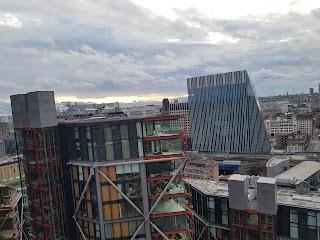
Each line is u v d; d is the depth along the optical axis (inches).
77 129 2586.1
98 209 2459.4
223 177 6378.0
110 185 2455.7
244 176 2837.1
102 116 3560.5
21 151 2738.7
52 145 2598.4
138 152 2474.2
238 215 2765.7
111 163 2439.7
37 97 2495.1
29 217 2837.1
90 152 2508.6
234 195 2741.1
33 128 2566.4
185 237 2642.7
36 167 2593.5
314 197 2763.3
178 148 2578.7
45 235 2608.3
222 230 3026.6
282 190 3056.1
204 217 3174.2
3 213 3090.6
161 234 2486.5
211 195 3061.0
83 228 2650.1
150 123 2573.8
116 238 2481.5
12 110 2696.9
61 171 2664.9
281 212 2647.6
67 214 2714.1
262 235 2618.1
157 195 2512.3
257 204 2625.5
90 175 2471.7
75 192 2669.8
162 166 2551.7
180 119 2586.1
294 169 5575.8
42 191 2600.9
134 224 2508.6
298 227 2573.8
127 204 2490.2
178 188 2591.0
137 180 2493.8
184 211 2539.4
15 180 4559.5
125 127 2461.9
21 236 3221.0
